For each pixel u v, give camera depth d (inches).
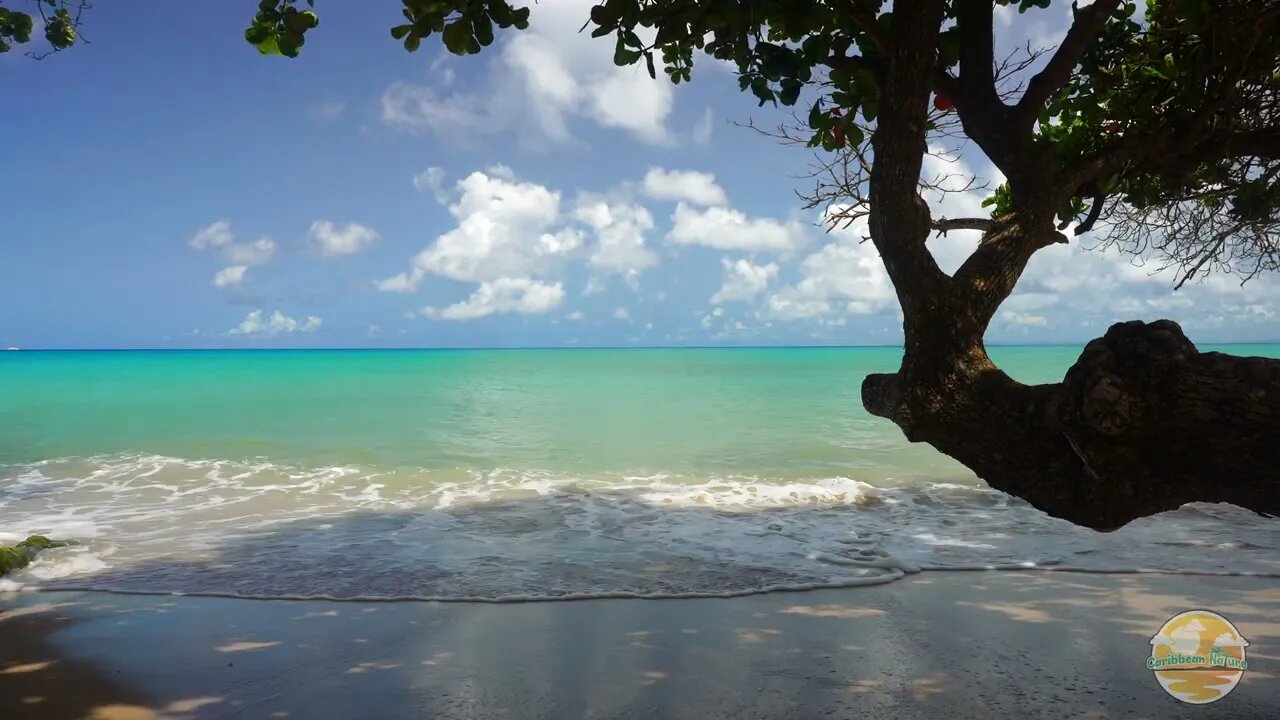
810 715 173.3
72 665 202.8
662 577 283.7
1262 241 148.7
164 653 211.2
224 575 285.3
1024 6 149.2
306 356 3747.5
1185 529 350.6
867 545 330.0
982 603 253.6
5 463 531.5
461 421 758.5
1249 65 125.3
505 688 188.4
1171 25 137.9
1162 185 144.2
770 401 974.4
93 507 407.2
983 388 90.9
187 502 420.2
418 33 112.0
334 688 188.7
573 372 1808.6
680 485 464.8
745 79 130.4
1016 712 173.8
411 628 231.5
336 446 601.9
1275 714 170.7
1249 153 121.0
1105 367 83.2
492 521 377.1
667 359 3125.0
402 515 389.7
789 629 229.9
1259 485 78.5
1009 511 395.2
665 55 136.5
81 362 2519.7
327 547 327.3
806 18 109.7
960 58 112.0
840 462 538.0
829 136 150.9
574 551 321.1
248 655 209.8
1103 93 140.9
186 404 911.7
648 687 188.5
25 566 291.6
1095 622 233.5
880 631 227.3
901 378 96.3
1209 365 79.2
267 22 128.7
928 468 517.3
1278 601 252.1
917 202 92.7
